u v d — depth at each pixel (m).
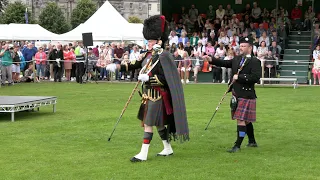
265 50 23.52
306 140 9.62
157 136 9.95
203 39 25.02
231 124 11.35
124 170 7.31
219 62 8.87
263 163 7.75
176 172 7.21
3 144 9.11
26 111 13.41
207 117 12.34
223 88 20.69
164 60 7.83
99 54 26.27
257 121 11.75
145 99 7.98
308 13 26.22
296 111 13.45
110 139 9.55
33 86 21.62
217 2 27.69
